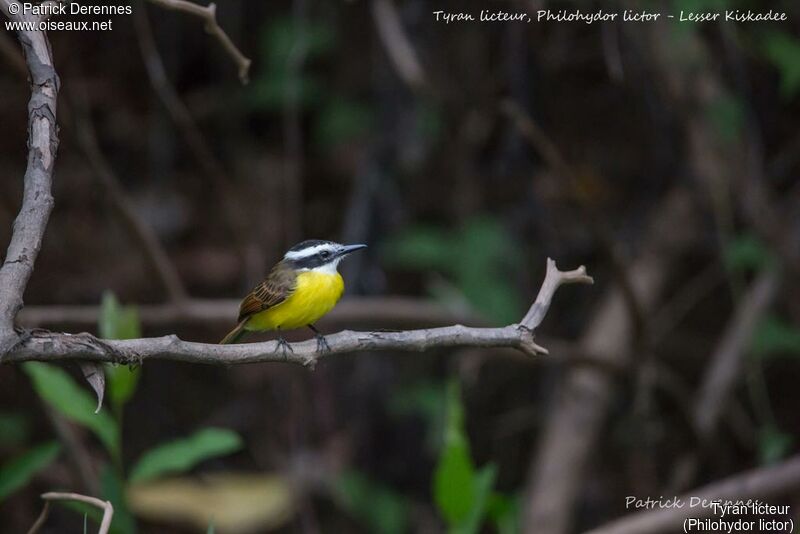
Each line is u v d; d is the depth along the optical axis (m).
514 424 13.97
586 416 13.00
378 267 13.02
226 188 12.84
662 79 11.69
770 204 12.82
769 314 13.12
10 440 12.64
